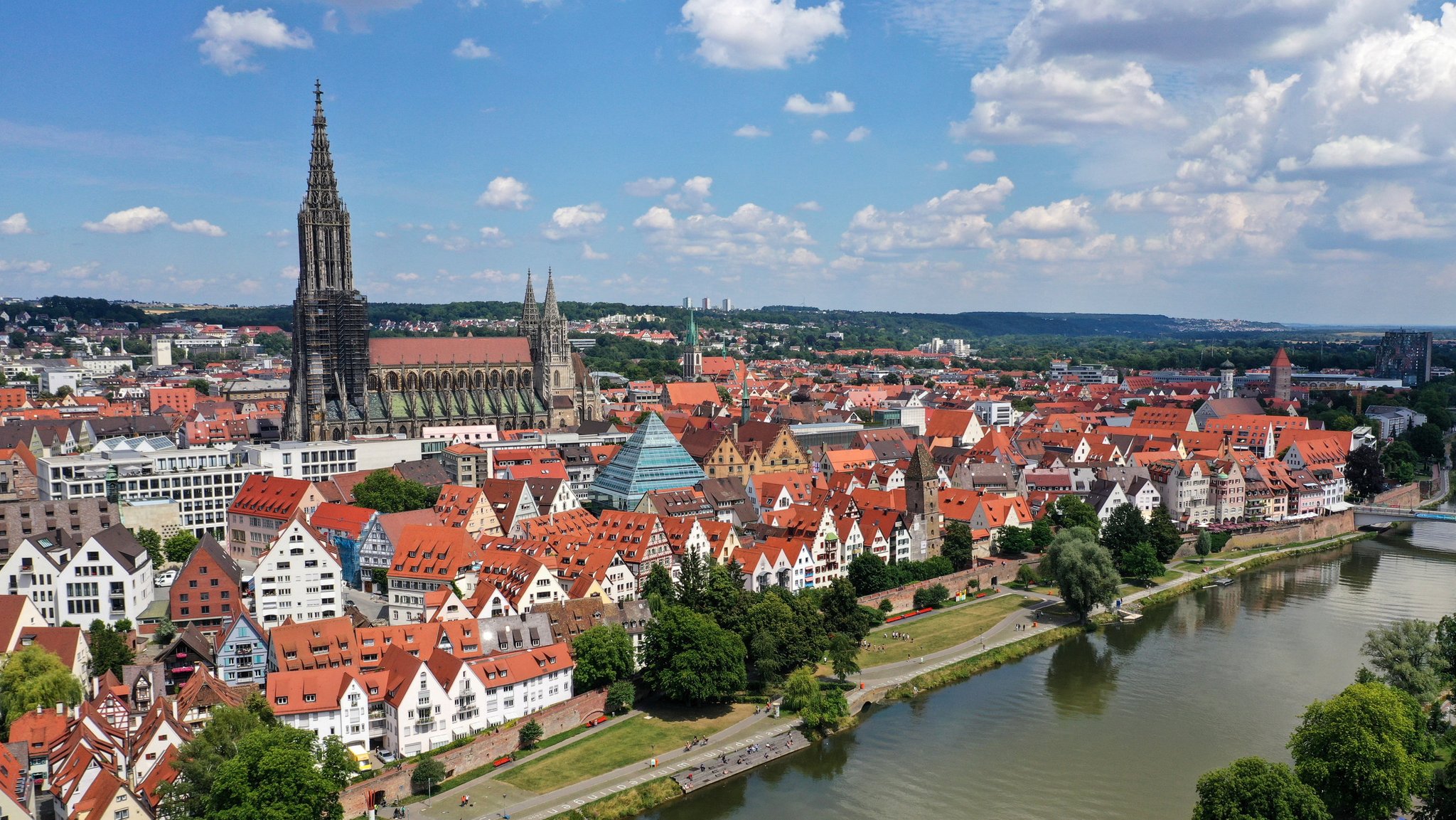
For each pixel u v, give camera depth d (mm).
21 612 179500
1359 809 135750
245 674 177375
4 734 156125
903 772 167000
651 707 190250
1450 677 176875
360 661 171875
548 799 153000
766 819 152125
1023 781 163000
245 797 130250
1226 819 125062
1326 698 195125
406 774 154125
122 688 164625
